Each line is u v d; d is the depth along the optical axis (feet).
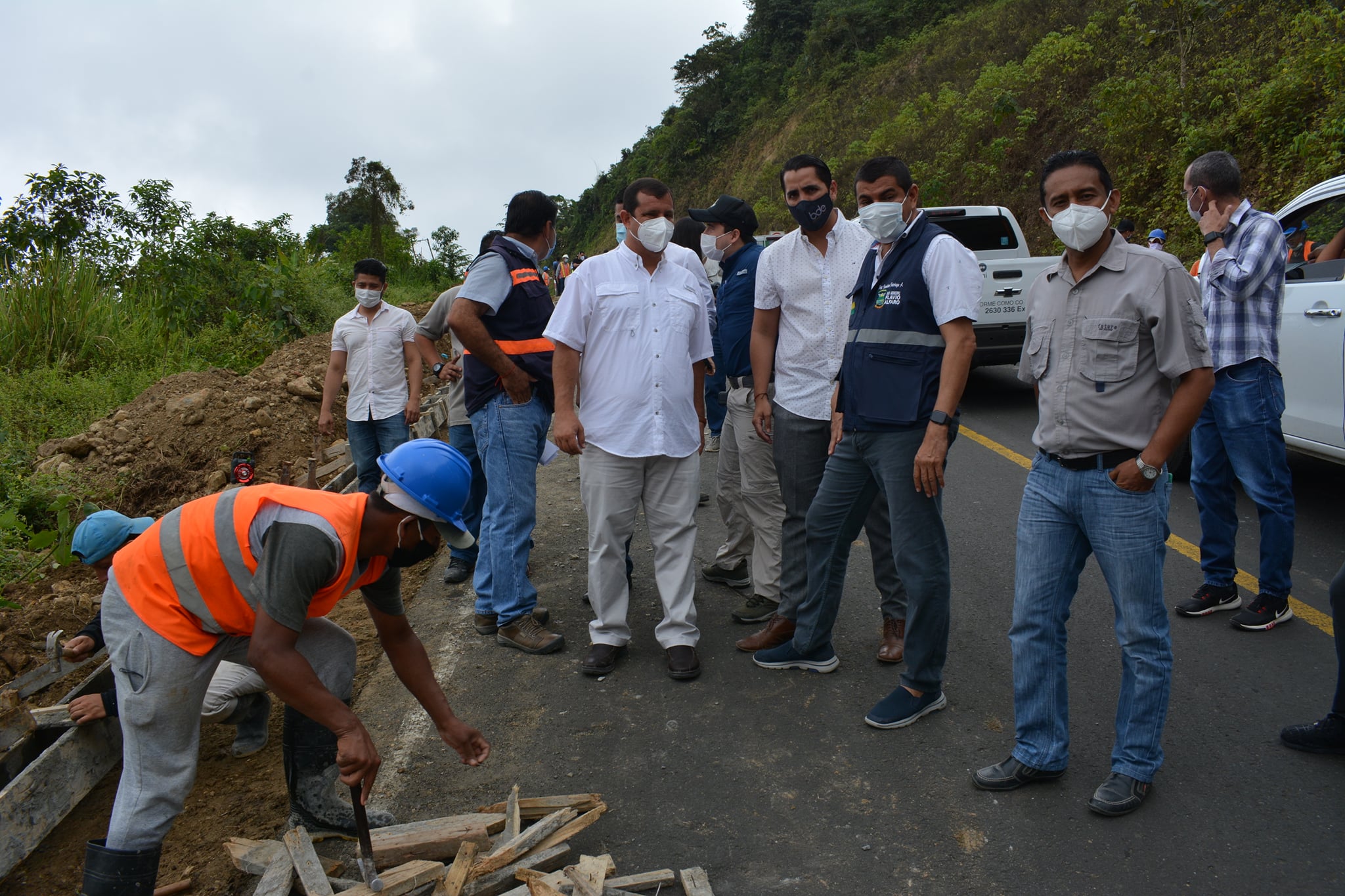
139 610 7.58
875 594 15.43
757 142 154.81
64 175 43.75
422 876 8.08
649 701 12.08
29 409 28.81
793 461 12.47
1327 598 14.19
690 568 12.81
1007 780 9.71
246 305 47.37
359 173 138.72
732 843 9.14
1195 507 18.98
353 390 19.34
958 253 10.13
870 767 10.34
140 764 7.73
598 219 270.46
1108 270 8.98
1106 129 52.54
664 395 12.39
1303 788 9.51
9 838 8.81
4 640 14.58
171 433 25.70
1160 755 9.34
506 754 10.98
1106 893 8.16
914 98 90.53
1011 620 14.02
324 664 8.80
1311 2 46.52
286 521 7.43
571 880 8.05
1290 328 17.40
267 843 8.70
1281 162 37.96
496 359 13.05
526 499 13.71
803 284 12.26
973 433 25.93
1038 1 82.79
